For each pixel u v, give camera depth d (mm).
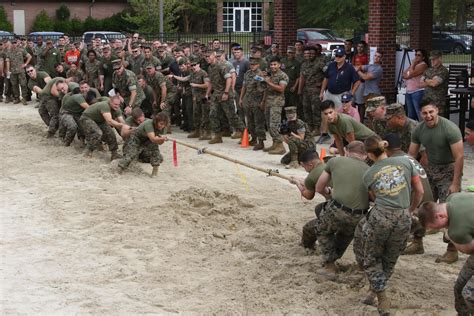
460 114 16469
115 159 14828
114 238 9859
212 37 38625
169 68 18906
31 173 13969
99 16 59000
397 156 7613
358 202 7766
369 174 7305
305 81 17203
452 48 37031
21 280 8359
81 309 7531
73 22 55656
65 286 8172
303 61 17422
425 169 9391
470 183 12531
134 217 10758
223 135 17641
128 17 47312
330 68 16266
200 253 9273
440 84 15570
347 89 16078
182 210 11078
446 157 9109
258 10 60531
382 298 7168
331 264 8234
